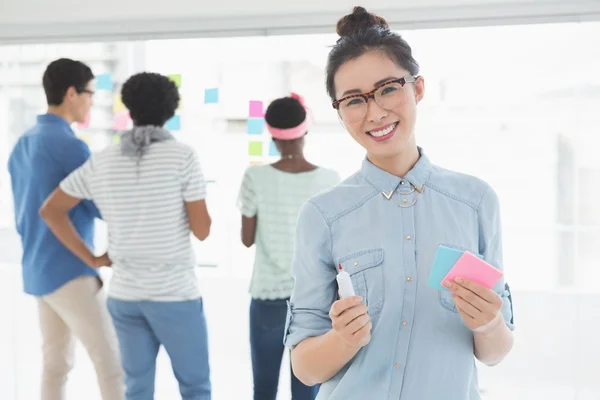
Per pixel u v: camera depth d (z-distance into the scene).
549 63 2.67
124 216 1.97
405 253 1.01
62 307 2.21
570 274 2.92
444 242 1.01
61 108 2.19
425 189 1.04
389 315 1.00
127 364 2.07
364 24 1.05
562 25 2.47
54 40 2.65
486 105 2.74
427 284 1.00
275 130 2.15
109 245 2.05
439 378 0.99
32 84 2.86
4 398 2.76
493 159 2.81
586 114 2.69
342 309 0.93
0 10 2.51
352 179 1.10
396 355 1.00
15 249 3.09
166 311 1.99
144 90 1.99
